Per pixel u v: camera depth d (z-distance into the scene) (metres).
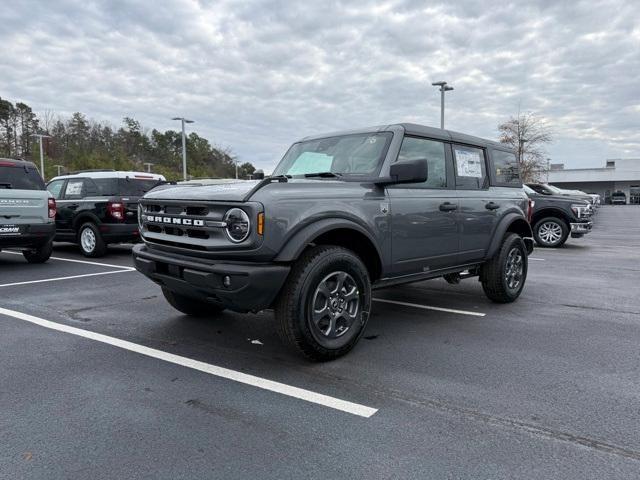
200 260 3.70
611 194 73.94
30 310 5.52
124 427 2.80
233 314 5.34
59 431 2.75
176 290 4.09
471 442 2.64
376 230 4.14
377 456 2.50
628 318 5.27
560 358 3.97
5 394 3.24
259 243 3.39
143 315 5.30
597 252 11.77
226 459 2.48
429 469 2.38
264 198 3.45
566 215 12.65
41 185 8.77
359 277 3.96
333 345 3.81
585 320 5.18
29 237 8.41
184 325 4.89
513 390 3.33
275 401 3.15
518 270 6.06
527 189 13.49
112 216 9.75
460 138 5.32
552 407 3.07
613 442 2.64
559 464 2.43
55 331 4.69
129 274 7.97
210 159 87.81
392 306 5.80
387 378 3.54
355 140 4.71
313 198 3.72
